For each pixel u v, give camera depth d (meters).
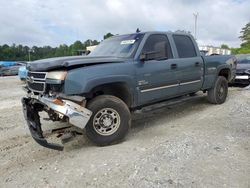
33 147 4.52
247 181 3.18
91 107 4.25
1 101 8.89
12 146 4.59
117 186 3.13
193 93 6.68
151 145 4.39
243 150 4.08
